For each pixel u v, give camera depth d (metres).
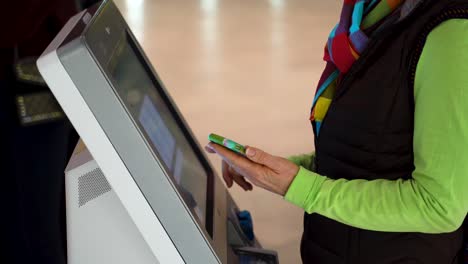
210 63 5.34
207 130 4.06
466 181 1.10
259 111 4.36
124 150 1.01
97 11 1.10
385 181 1.21
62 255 1.72
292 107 4.44
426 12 1.14
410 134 1.21
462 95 1.07
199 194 1.31
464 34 1.08
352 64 1.28
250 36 6.11
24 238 1.63
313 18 6.71
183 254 1.07
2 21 1.47
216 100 4.55
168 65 5.29
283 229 3.06
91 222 1.19
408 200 1.16
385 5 1.27
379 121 1.22
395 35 1.19
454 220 1.14
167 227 1.05
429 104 1.11
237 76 5.03
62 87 0.98
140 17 6.72
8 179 1.57
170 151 1.23
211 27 6.41
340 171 1.31
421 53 1.14
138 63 1.31
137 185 1.03
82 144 1.35
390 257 1.32
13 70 1.50
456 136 1.08
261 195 3.33
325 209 1.22
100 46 1.02
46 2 1.61
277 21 6.61
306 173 1.24
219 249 1.16
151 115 1.22
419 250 1.30
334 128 1.30
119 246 1.20
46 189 1.64
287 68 5.22
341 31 1.31
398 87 1.19
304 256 1.48
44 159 1.62
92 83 0.97
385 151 1.24
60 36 1.07
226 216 1.48
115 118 0.99
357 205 1.20
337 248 1.38
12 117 1.52
